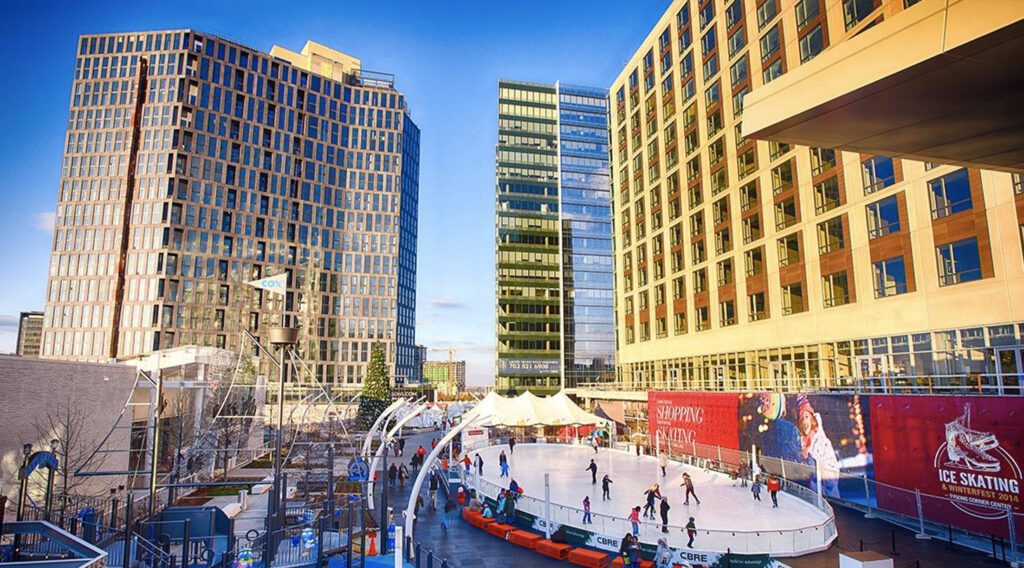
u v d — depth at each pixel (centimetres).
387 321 13850
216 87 11931
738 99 5047
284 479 2505
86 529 2125
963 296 2980
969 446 2522
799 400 3662
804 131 1405
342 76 14975
